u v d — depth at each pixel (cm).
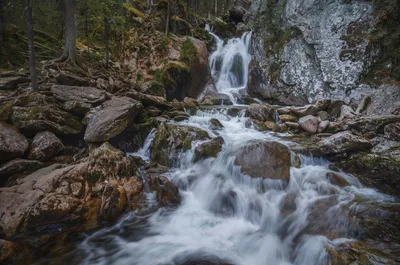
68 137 767
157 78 1277
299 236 444
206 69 1562
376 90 977
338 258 360
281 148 677
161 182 608
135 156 766
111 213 513
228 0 3809
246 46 1783
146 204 571
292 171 628
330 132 827
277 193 571
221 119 1030
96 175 575
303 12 1338
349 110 927
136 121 886
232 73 1689
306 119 871
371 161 628
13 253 397
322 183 589
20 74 960
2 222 439
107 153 629
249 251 432
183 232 497
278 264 400
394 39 1007
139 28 1593
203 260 412
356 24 1117
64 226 480
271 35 1536
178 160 743
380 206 495
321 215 484
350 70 1092
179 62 1386
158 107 1030
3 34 1183
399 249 380
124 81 1162
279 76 1398
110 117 720
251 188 593
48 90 840
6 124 677
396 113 792
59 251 431
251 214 538
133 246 455
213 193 600
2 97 776
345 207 500
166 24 1666
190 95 1450
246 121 955
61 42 1432
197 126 869
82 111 794
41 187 511
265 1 1720
